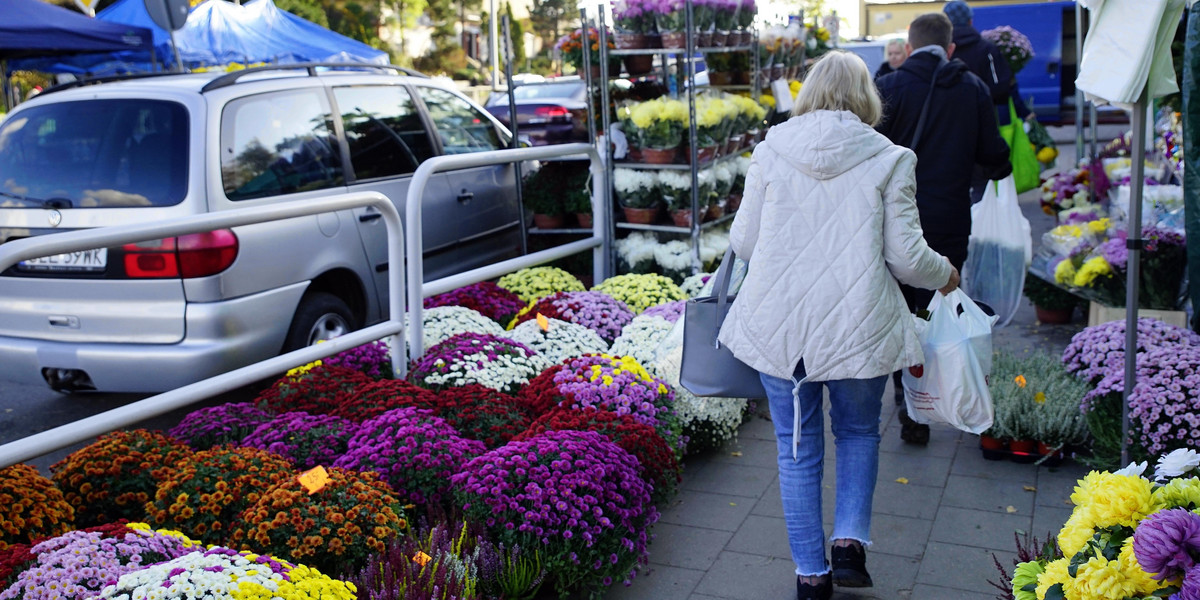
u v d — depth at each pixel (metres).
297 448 3.60
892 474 4.37
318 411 4.17
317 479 3.04
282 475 3.25
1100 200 7.21
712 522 3.97
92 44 9.69
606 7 6.42
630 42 6.48
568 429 3.74
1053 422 4.30
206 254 4.67
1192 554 1.99
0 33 8.92
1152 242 5.49
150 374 4.72
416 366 4.49
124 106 5.12
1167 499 2.23
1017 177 7.36
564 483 3.24
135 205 4.91
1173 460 2.33
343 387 4.28
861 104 3.06
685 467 4.56
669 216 6.66
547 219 6.93
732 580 3.49
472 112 6.99
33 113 5.29
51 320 4.89
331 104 5.74
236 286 4.79
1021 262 6.15
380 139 5.99
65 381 4.91
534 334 4.95
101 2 16.30
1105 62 3.52
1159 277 5.58
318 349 4.16
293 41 15.85
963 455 4.56
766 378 3.15
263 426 3.72
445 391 4.10
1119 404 4.05
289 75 5.66
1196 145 3.47
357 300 5.67
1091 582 2.08
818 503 3.16
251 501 3.12
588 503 3.24
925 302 4.78
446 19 34.94
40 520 3.05
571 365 4.40
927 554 3.64
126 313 4.75
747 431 5.02
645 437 3.77
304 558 2.97
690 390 3.32
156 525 3.12
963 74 4.50
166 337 4.73
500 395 4.11
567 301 5.50
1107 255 5.65
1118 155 8.08
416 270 4.59
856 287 2.93
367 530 3.07
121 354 4.73
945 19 4.71
